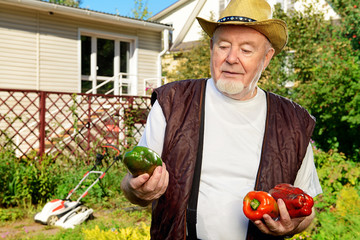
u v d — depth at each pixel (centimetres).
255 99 164
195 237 151
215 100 162
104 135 838
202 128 156
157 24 1183
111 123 1003
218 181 152
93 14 1023
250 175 153
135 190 133
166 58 2072
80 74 1078
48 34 1009
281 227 130
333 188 488
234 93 148
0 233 472
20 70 966
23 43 967
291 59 991
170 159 151
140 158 125
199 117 157
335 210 385
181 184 148
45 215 504
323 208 412
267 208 126
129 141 868
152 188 128
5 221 520
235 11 146
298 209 126
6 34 938
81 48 1100
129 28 1179
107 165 764
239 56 145
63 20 1035
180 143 152
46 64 1010
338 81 706
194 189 151
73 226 495
